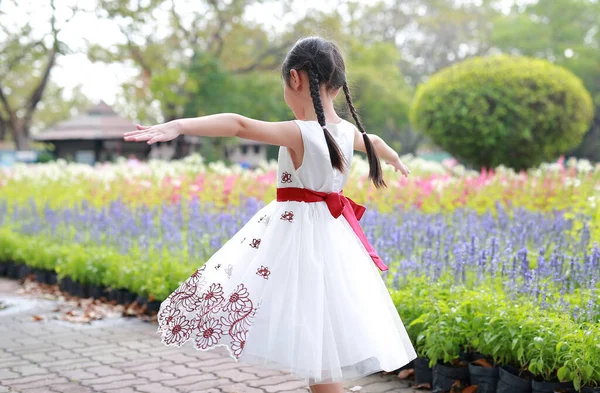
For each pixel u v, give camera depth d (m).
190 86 20.05
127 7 19.16
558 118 11.70
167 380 3.79
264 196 8.53
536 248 5.18
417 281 4.10
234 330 2.40
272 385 3.69
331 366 2.38
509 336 3.24
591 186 7.37
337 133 2.69
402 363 2.54
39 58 22.11
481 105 11.52
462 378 3.43
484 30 36.72
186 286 2.63
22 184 11.74
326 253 2.56
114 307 5.79
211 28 22.52
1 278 7.81
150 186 9.71
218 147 23.61
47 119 40.97
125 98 22.36
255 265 2.52
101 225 7.58
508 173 9.16
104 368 4.04
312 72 2.63
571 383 3.00
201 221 6.82
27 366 4.09
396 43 37.53
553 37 31.72
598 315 3.27
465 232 5.68
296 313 2.42
